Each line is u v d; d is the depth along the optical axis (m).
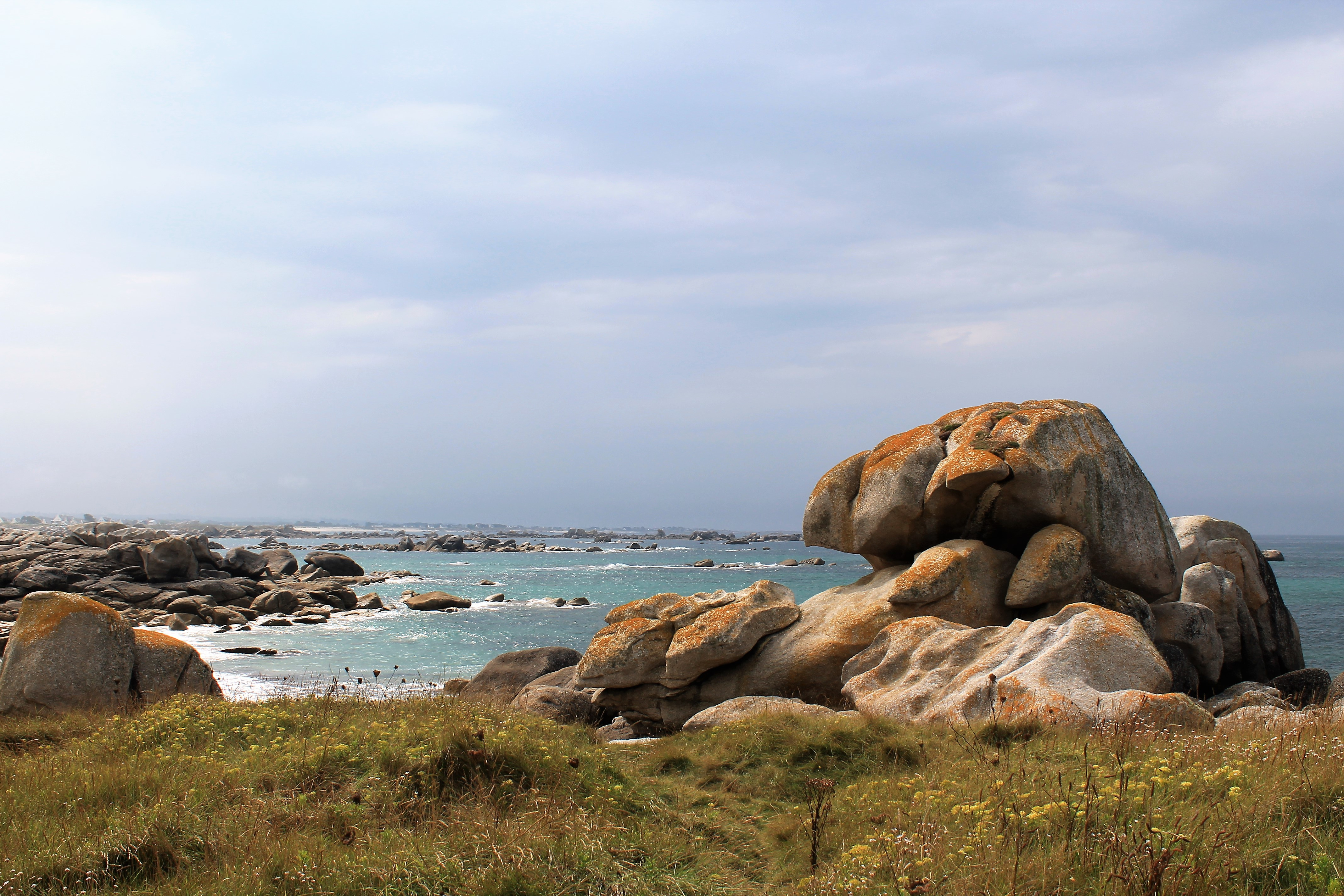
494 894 5.84
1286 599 55.38
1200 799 6.29
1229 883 4.97
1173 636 18.19
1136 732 9.76
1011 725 10.76
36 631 15.45
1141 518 18.42
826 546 20.92
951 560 17.33
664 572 90.56
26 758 9.77
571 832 6.96
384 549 156.75
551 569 96.69
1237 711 12.04
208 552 54.34
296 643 37.59
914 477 19.34
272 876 5.96
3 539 67.88
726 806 9.53
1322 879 4.93
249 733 10.43
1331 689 17.00
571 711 18.11
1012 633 14.26
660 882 6.57
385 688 24.83
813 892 6.18
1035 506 18.00
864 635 17.27
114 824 6.63
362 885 5.88
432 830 7.04
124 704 15.20
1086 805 5.96
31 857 6.04
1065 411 19.20
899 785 8.72
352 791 7.87
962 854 5.87
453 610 52.22
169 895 5.68
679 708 18.11
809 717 12.25
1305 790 6.02
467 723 10.06
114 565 49.84
